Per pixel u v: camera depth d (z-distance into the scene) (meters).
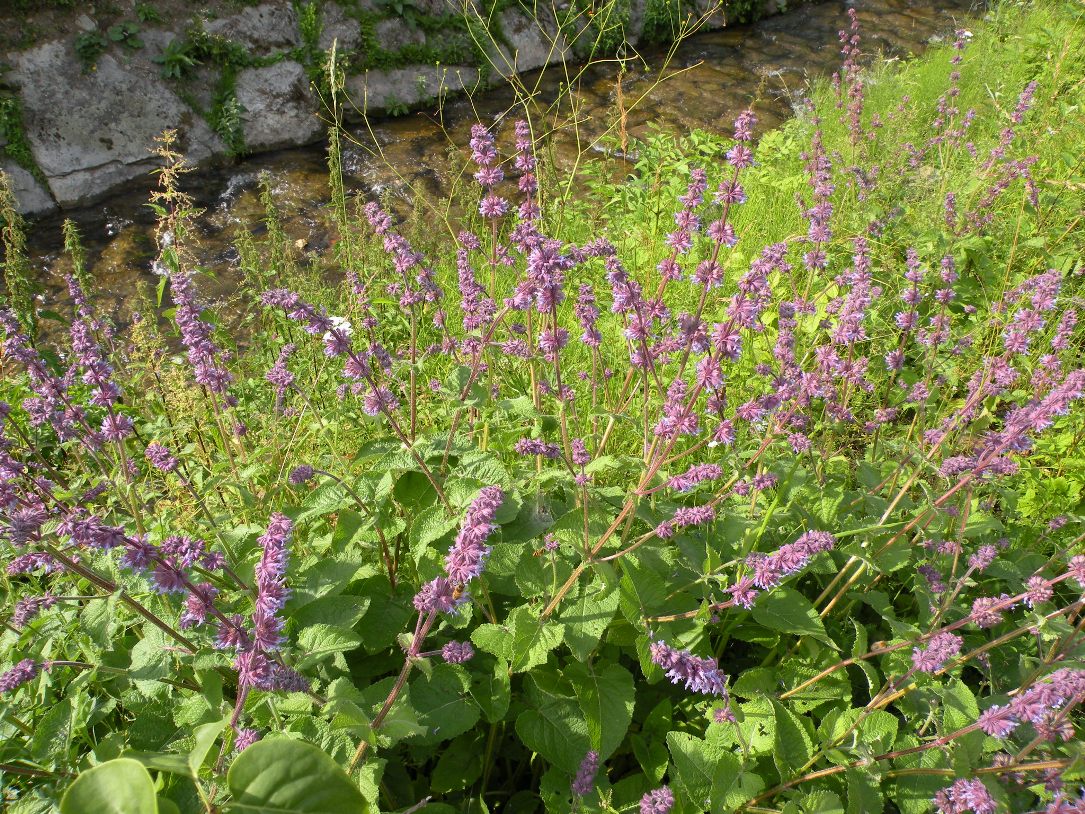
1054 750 0.87
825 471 1.24
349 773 0.73
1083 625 0.89
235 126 3.20
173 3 3.13
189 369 1.33
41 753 0.79
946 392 1.54
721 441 0.96
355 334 1.45
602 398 1.48
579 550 0.92
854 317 1.12
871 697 0.94
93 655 0.86
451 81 3.75
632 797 0.87
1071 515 1.14
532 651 0.86
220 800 0.69
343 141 3.39
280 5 3.34
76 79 2.92
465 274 1.17
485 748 0.94
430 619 0.69
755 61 4.29
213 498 1.21
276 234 1.88
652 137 2.35
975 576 1.13
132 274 2.55
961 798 0.75
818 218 1.46
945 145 2.47
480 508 0.69
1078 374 0.85
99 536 0.65
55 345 2.17
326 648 0.81
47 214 2.82
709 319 1.64
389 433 1.33
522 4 3.98
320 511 1.00
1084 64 3.10
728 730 0.88
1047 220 1.92
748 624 1.03
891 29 4.64
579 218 2.15
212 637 0.78
